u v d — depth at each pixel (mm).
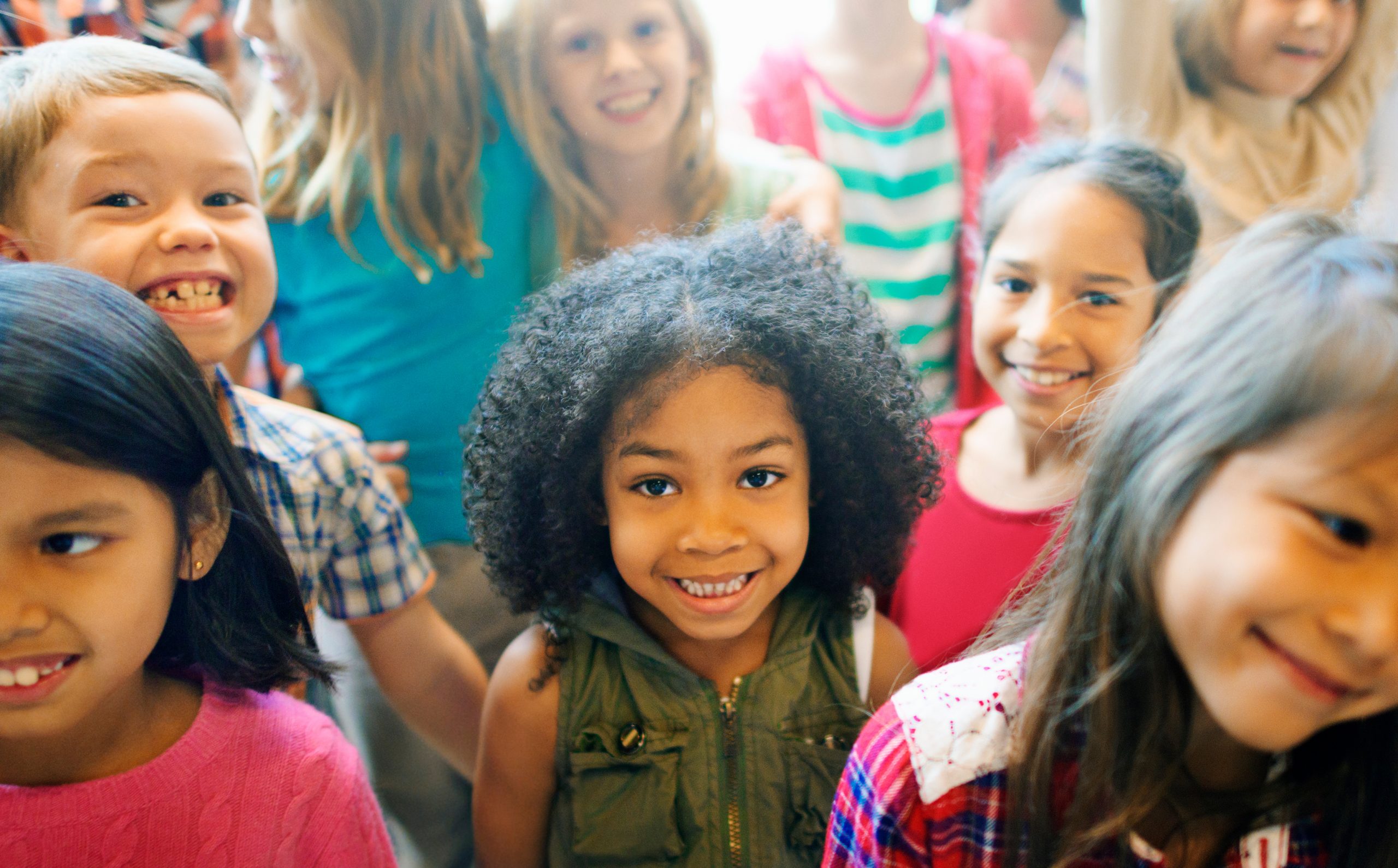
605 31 1163
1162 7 1259
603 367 662
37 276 526
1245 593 429
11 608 492
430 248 1178
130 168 705
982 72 1484
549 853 793
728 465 667
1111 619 520
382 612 976
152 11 1151
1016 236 964
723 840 734
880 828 576
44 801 579
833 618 805
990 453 1072
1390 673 417
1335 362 414
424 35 1129
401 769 1195
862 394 726
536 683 762
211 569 631
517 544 765
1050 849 544
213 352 764
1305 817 548
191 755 619
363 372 1230
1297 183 1332
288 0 1098
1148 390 505
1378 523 407
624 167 1286
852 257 1470
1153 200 921
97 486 504
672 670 742
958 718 572
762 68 1540
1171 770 522
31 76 714
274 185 1192
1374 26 1299
